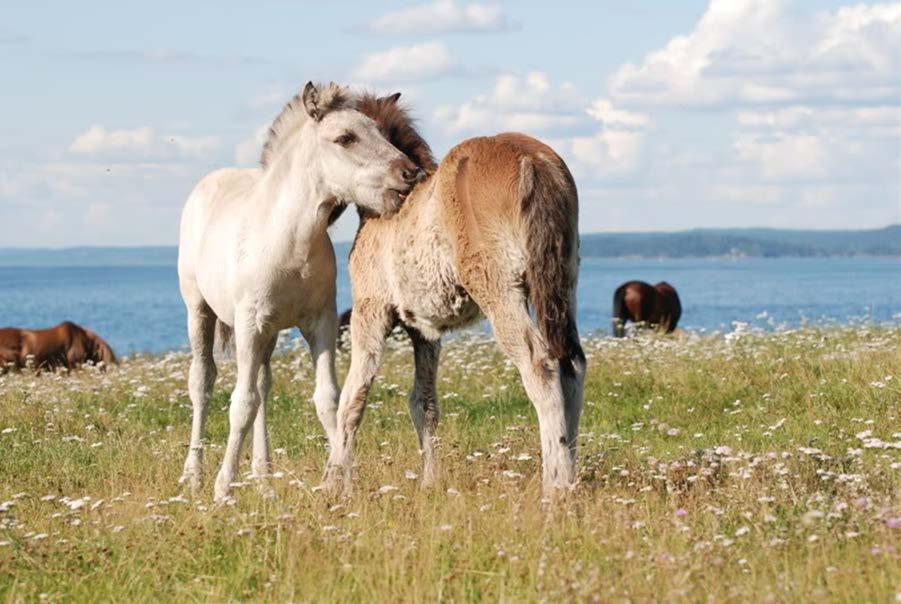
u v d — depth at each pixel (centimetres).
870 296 8256
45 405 1187
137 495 759
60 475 873
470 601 518
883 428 873
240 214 809
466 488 753
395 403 1163
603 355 1359
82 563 594
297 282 783
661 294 2370
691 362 1249
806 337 1362
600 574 524
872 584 482
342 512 672
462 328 763
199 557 600
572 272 673
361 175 746
